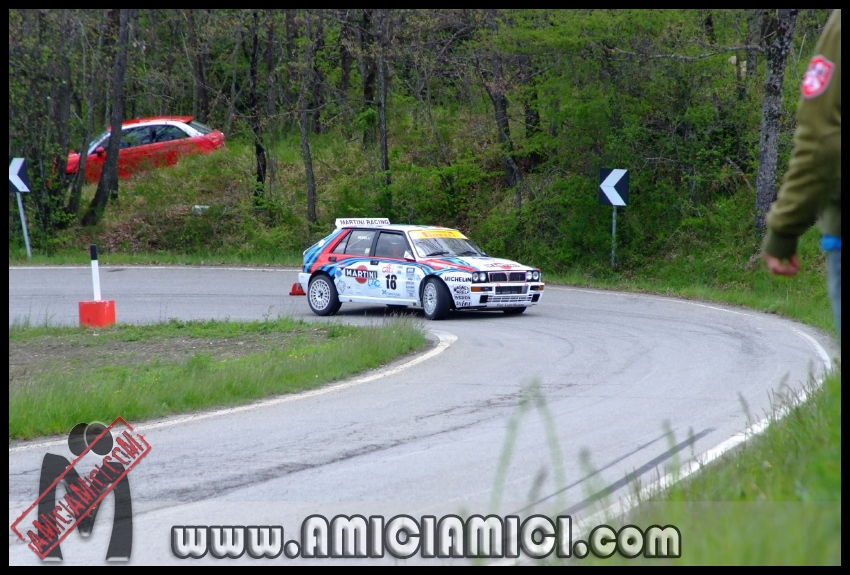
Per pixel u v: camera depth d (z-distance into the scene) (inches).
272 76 2341.3
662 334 1119.6
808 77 225.5
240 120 2588.6
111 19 2375.7
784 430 458.3
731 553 246.2
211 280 1827.0
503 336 1127.6
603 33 1750.7
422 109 2196.1
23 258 2087.8
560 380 823.1
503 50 1850.4
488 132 2127.2
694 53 1755.7
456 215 2177.7
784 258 240.5
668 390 761.6
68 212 2309.3
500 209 2049.7
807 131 224.5
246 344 1104.8
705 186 1859.0
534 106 1878.7
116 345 1115.3
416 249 1339.8
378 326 1111.6
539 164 2033.7
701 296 1536.7
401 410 704.4
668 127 1889.8
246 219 2262.6
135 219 2341.3
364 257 1387.8
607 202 1745.8
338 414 694.5
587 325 1218.6
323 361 882.1
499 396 751.7
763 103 1659.7
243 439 616.7
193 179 2485.2
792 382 779.4
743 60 1919.3
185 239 2253.9
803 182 227.0
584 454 378.9
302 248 2181.3
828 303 1342.3
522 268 1322.6
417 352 1012.5
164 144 2561.5
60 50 2212.1
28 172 2209.6
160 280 1827.0
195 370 839.1
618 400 722.8
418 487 485.4
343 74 2448.3
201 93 3004.4
